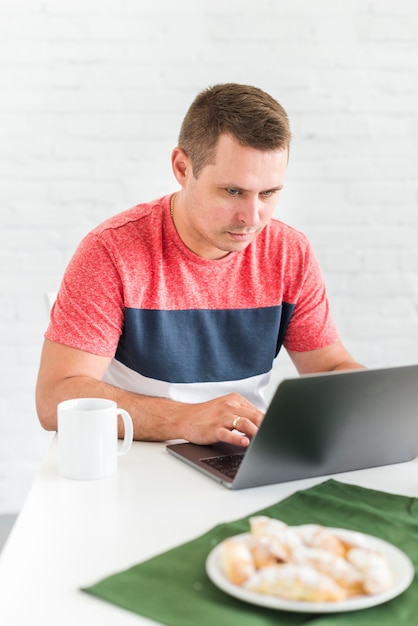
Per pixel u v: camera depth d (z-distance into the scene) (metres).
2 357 2.77
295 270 1.75
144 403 1.38
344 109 2.76
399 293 2.86
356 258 2.83
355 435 1.19
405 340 2.88
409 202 2.82
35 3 2.63
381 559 0.80
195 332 1.66
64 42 2.66
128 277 1.59
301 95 2.74
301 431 1.12
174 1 2.67
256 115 1.42
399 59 2.75
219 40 2.69
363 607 0.76
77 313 1.52
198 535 0.98
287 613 0.78
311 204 2.80
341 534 0.85
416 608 0.79
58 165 2.71
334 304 2.84
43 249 2.74
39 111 2.68
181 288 1.64
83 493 1.11
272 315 1.72
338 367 1.74
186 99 2.71
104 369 1.54
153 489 1.14
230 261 1.69
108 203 2.74
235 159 1.42
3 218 2.72
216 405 1.35
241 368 1.70
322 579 0.77
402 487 1.18
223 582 0.80
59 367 1.49
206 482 1.17
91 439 1.16
